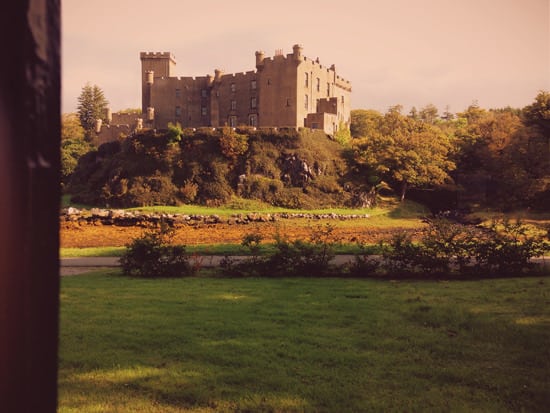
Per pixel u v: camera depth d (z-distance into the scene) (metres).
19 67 1.06
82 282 12.92
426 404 4.98
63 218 38.31
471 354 6.56
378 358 6.45
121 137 75.88
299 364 6.23
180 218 42.22
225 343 7.11
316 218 52.16
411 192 68.50
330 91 91.25
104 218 39.00
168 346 6.98
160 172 66.69
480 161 69.50
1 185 1.05
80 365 6.16
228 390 5.36
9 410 1.06
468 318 8.38
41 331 1.12
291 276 14.16
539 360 6.26
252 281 13.14
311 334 7.60
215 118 92.31
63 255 19.98
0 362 1.05
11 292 1.06
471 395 5.21
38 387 1.12
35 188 1.09
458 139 73.12
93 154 79.25
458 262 13.91
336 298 10.50
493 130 69.06
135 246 14.40
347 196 64.81
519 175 57.22
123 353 6.64
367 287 11.92
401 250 14.04
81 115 127.88
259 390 5.38
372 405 4.96
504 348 6.81
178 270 14.39
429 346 6.96
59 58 1.17
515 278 13.12
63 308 9.48
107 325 8.11
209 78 94.06
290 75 81.69
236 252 19.77
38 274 1.11
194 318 8.65
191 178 65.69
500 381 5.57
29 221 1.07
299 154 69.00
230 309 9.40
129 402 5.03
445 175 63.31
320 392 5.30
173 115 95.25
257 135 71.75
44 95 1.11
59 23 1.17
